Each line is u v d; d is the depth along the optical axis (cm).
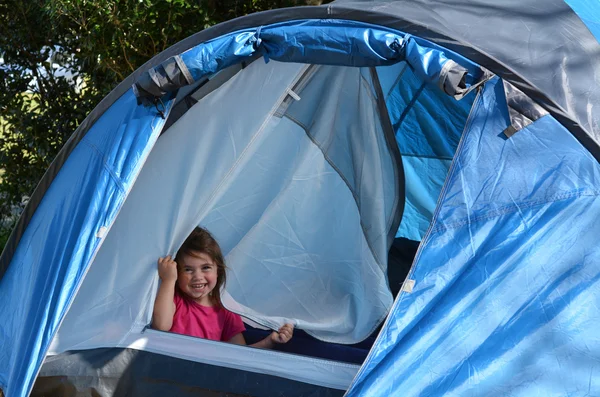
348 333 364
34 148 589
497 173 273
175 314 344
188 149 336
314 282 377
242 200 381
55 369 326
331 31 292
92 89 575
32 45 578
